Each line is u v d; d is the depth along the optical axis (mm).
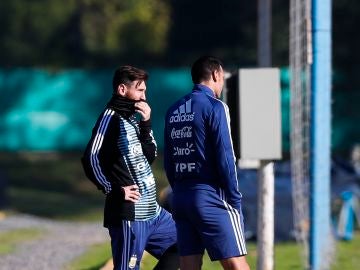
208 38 141750
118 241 26438
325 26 34312
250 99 30141
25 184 108500
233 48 140750
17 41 145750
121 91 26469
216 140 24938
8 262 44562
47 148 116312
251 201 59812
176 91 115000
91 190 107500
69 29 147625
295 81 37906
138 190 26422
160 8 142875
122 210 26266
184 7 142000
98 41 144500
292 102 38750
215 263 40219
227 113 25141
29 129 116062
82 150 116750
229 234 25156
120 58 145000
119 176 26219
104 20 144375
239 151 30281
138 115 28328
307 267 36469
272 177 31688
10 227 68188
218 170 24969
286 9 122438
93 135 26094
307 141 38000
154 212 26906
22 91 115812
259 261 32031
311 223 35656
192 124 25281
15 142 116000
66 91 116250
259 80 30156
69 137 116500
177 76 115125
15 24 145500
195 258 25953
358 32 123875
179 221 25969
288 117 97188
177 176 25766
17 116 115875
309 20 34344
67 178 112125
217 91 26109
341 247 51844
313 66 34438
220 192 25266
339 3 124125
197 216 25281
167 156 26219
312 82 34594
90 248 50438
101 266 40469
